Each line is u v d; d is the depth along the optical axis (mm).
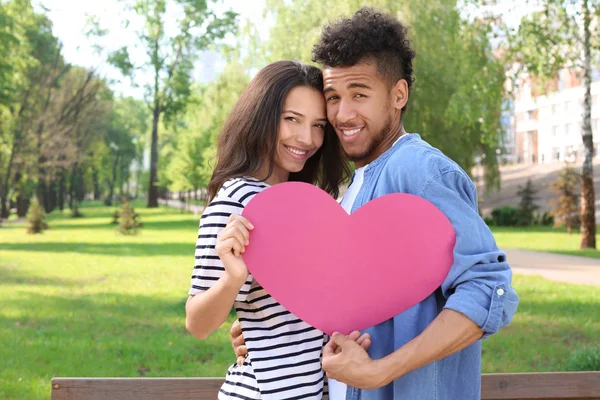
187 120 55531
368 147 1730
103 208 56688
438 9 16781
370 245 1566
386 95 1698
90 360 6090
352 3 16500
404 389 1567
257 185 1730
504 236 23156
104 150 53438
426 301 1597
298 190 1578
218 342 6762
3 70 27109
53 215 42844
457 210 1551
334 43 1674
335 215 1576
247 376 1697
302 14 18812
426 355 1443
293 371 1650
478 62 16031
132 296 9523
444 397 1577
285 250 1572
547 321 7805
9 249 17219
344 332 1594
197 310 1564
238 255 1520
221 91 28750
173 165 41938
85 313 8266
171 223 31469
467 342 1466
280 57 19266
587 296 9453
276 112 1766
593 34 17234
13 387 5184
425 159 1616
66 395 2432
